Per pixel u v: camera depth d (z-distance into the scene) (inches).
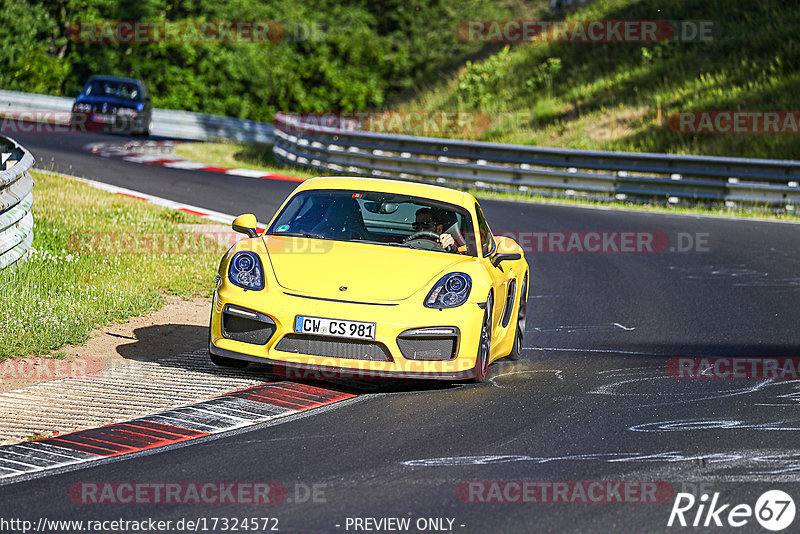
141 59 5782.5
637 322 1376.7
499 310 1057.5
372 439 772.0
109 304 1235.9
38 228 1654.8
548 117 4350.4
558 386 983.0
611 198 2918.3
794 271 1811.0
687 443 777.6
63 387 909.2
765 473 703.7
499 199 2930.6
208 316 1284.4
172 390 911.0
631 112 4087.1
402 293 936.3
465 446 757.9
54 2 5802.2
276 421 820.6
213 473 681.6
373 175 3329.2
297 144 3595.0
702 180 2847.0
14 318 1075.9
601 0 5935.0
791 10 4576.8
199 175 2925.7
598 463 721.6
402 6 7249.0
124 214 1936.5
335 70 6845.5
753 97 3826.3
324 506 618.2
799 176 2701.8
